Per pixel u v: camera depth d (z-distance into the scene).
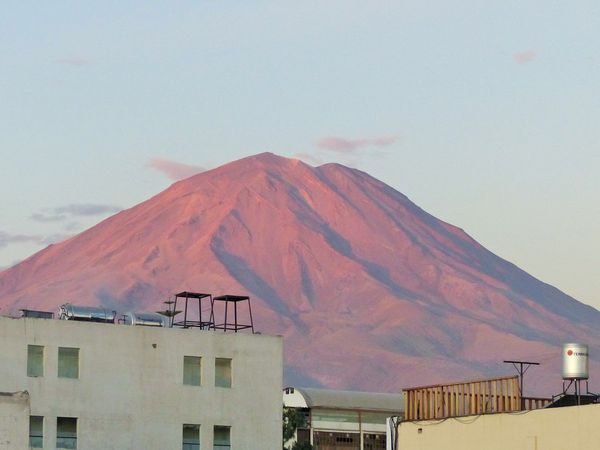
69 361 154.00
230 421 160.38
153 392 157.25
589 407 130.00
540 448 134.25
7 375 150.50
